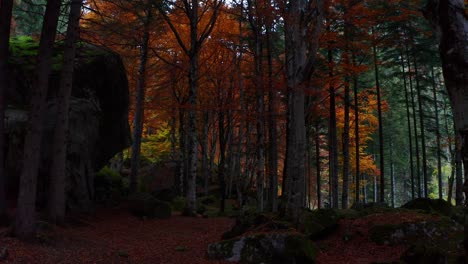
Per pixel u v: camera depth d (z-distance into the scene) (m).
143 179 25.78
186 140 28.58
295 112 10.55
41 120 9.77
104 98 18.22
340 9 16.69
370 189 50.38
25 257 8.05
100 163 18.16
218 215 20.86
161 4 16.97
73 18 12.85
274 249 8.77
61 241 10.16
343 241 9.96
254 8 18.06
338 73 17.23
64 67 12.65
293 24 10.69
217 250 9.56
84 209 14.86
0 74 10.65
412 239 9.12
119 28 15.34
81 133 15.37
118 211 16.72
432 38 22.36
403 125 39.44
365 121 35.19
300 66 10.43
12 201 13.07
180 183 27.05
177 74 24.03
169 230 14.73
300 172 10.43
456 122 4.30
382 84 33.75
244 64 22.28
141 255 10.17
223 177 22.38
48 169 13.77
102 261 9.05
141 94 20.89
